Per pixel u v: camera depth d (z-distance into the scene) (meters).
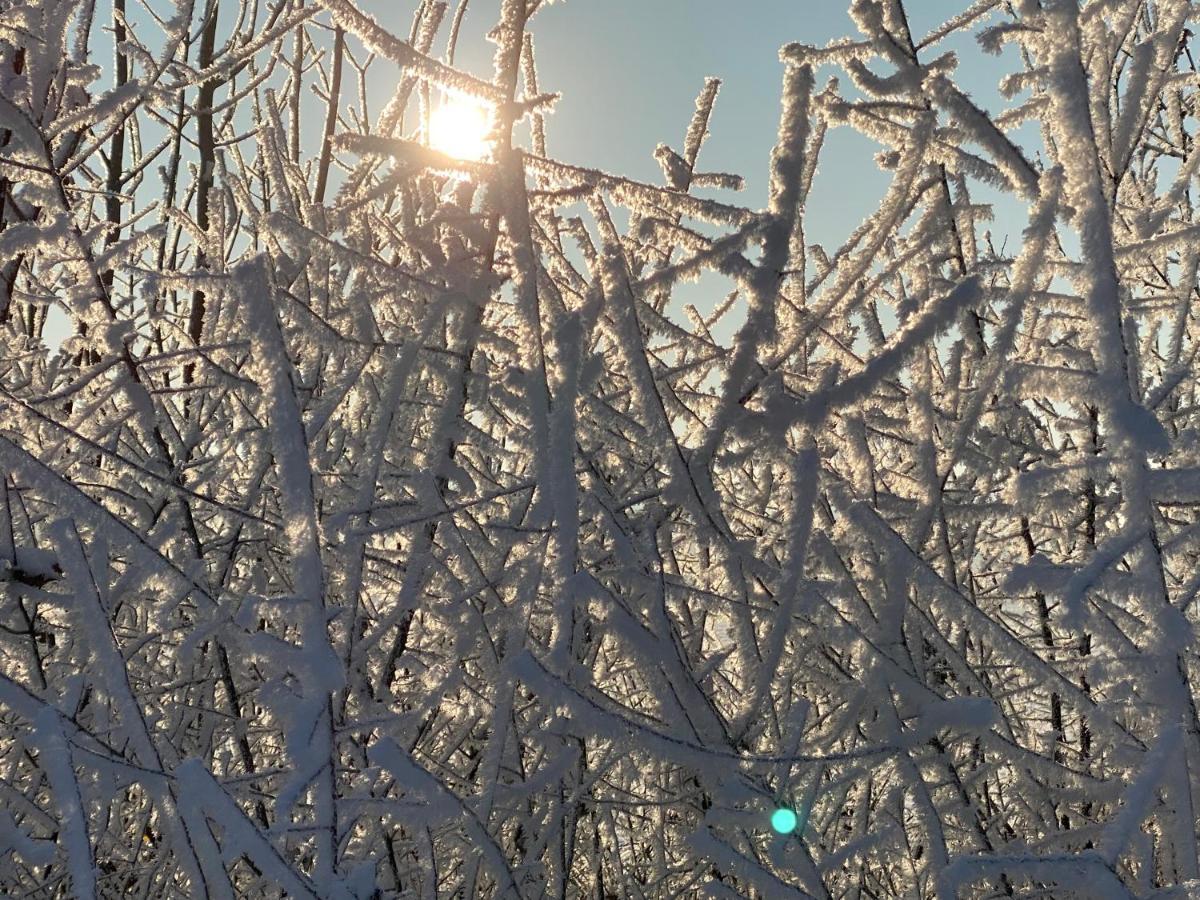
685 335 1.28
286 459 0.97
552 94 1.17
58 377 1.57
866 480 1.19
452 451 1.29
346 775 1.20
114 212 2.34
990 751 1.24
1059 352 1.19
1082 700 1.08
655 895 1.36
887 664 1.11
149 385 1.43
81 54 1.64
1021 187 1.23
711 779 1.08
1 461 1.03
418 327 1.27
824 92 1.24
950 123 1.23
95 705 1.17
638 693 1.52
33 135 1.37
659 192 1.22
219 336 1.49
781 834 1.07
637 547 1.22
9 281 1.53
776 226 1.18
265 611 0.95
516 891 1.03
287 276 1.38
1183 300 1.36
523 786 1.10
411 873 1.32
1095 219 1.07
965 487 1.52
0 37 1.50
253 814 1.31
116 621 1.48
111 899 1.36
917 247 1.30
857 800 1.34
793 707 1.12
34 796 1.24
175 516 1.38
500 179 1.15
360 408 1.40
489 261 1.23
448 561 1.23
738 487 1.50
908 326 1.17
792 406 1.16
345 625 1.10
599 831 1.48
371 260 1.21
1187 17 1.36
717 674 1.30
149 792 0.99
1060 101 1.08
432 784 0.99
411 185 1.35
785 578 1.10
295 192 1.63
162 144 2.49
